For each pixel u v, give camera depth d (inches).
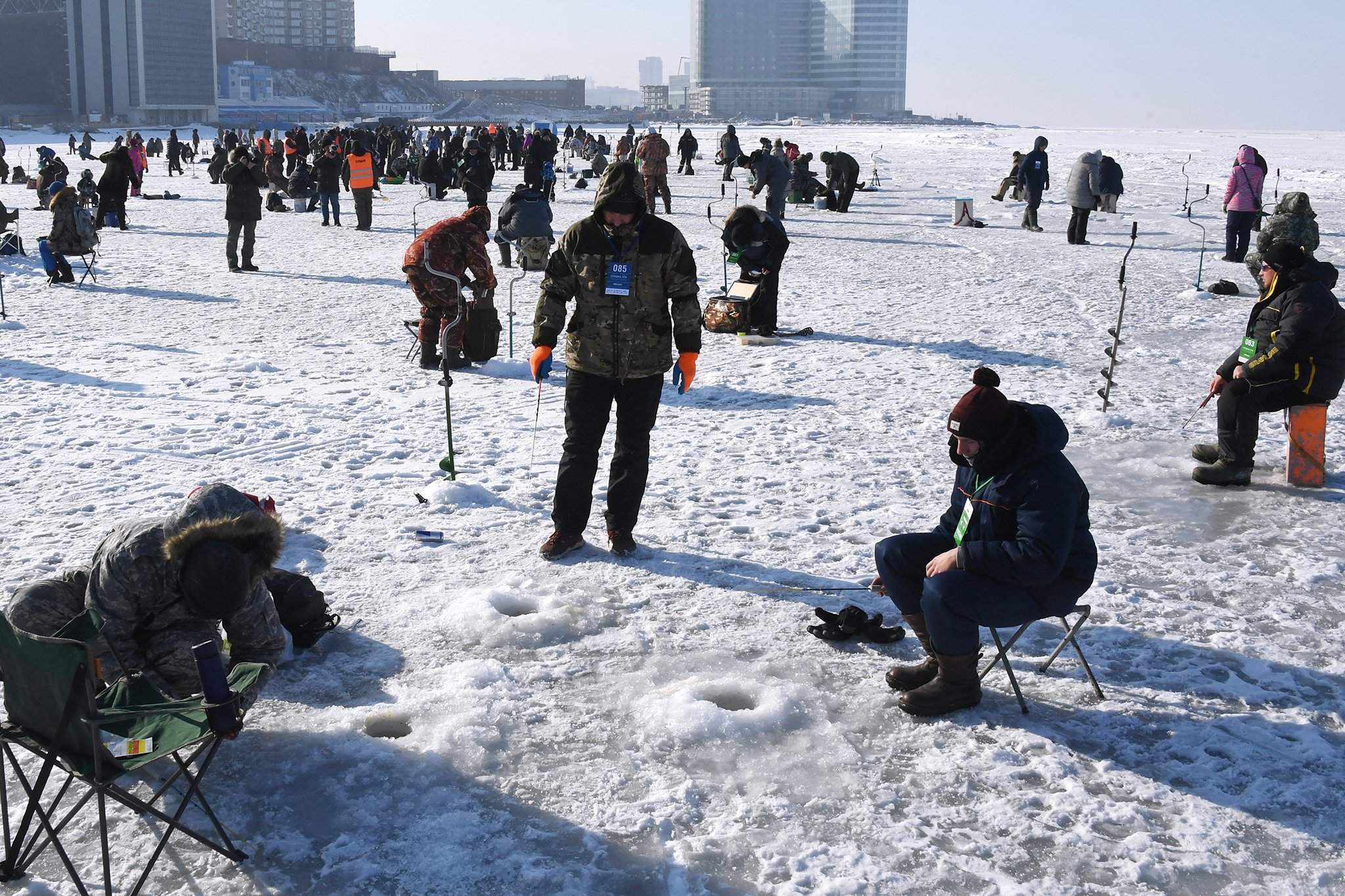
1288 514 259.8
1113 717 166.7
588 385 221.0
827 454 301.4
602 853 133.8
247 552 145.6
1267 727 164.1
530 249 639.1
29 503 254.7
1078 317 522.3
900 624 199.0
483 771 150.5
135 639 149.4
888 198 1262.3
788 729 162.1
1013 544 158.1
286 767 149.9
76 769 119.9
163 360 415.5
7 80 7608.3
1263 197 1183.6
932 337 472.1
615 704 168.6
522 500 261.7
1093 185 819.4
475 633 189.5
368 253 759.1
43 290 583.5
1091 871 131.3
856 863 131.9
